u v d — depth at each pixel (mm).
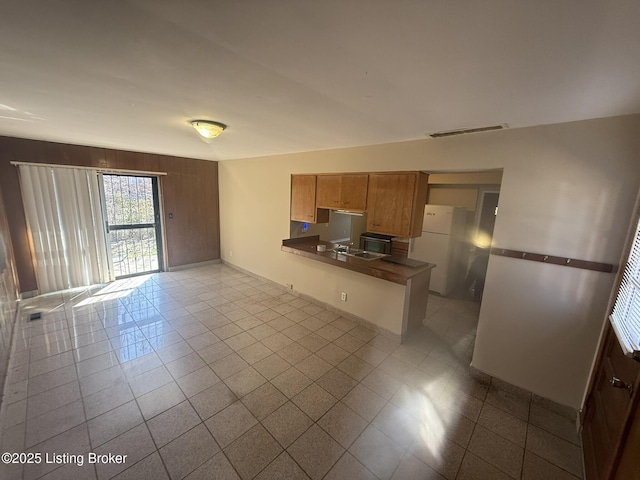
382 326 3291
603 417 1640
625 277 1739
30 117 2428
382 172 3098
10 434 1816
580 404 2088
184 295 4289
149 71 1450
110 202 4609
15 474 1570
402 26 976
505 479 1670
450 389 2422
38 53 1272
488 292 2410
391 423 2031
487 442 1912
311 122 2311
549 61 1144
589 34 930
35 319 3389
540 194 2104
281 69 1377
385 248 5258
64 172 4004
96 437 1818
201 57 1286
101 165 4301
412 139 2764
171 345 2920
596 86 1350
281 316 3691
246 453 1753
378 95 1646
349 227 5715
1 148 3514
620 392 1492
